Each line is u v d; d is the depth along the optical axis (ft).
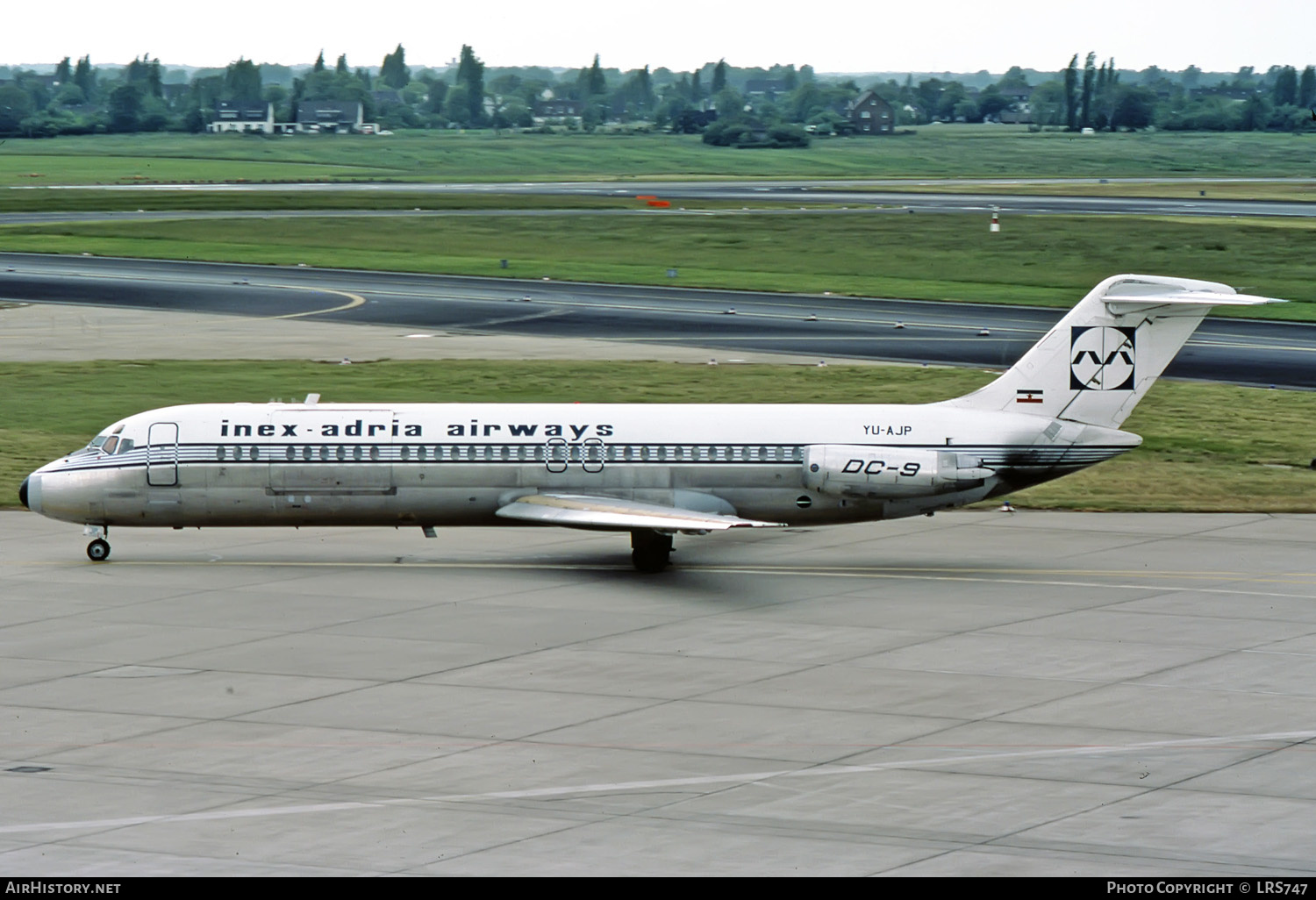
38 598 384.68
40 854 220.64
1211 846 224.74
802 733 279.28
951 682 313.53
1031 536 475.72
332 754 267.18
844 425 424.87
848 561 440.04
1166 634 354.95
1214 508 518.78
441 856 220.02
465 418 424.05
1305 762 264.11
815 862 217.15
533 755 266.36
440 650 337.52
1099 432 426.51
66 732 279.49
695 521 388.78
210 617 366.63
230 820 234.99
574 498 416.87
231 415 426.10
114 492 418.92
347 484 420.77
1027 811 239.30
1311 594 396.98
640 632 354.33
